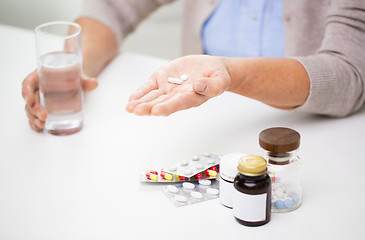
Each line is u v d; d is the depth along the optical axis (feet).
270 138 2.22
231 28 3.89
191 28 4.07
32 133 2.87
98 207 2.32
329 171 2.51
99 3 3.81
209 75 2.57
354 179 2.45
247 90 2.78
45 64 2.70
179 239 2.14
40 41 2.72
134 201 2.35
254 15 3.76
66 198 2.37
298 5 3.50
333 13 3.05
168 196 2.36
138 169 2.55
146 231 2.18
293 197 2.29
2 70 3.54
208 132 2.85
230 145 2.72
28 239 2.16
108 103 3.15
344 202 2.31
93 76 3.42
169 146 2.73
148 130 2.88
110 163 2.60
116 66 3.58
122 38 3.88
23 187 2.45
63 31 2.99
